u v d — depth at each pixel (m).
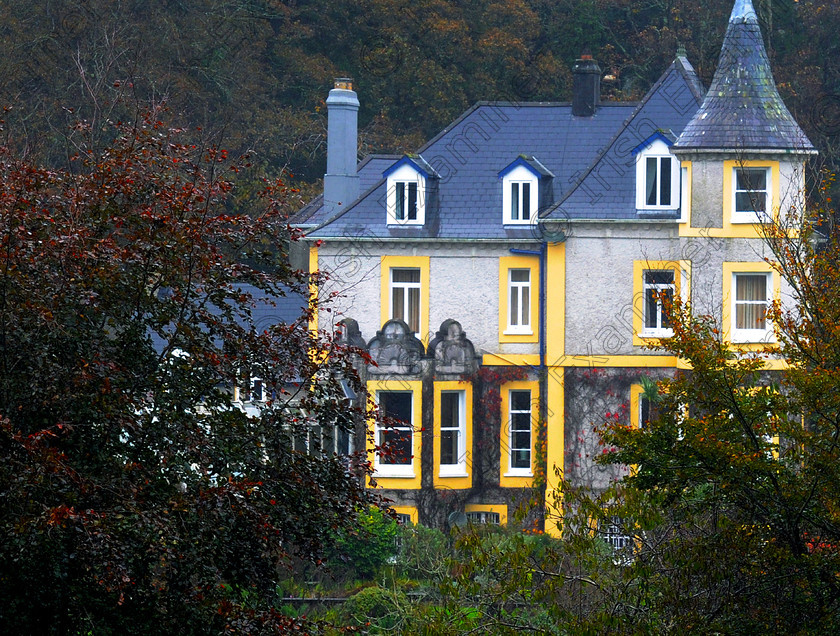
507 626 38.78
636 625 36.62
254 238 32.88
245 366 32.56
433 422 79.38
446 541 69.25
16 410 29.36
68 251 29.77
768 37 122.44
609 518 39.69
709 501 37.62
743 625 35.81
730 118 76.44
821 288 41.91
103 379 29.00
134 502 28.03
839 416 35.97
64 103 93.81
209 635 28.97
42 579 28.00
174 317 31.77
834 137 114.75
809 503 36.19
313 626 31.73
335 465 32.41
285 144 113.44
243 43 115.50
